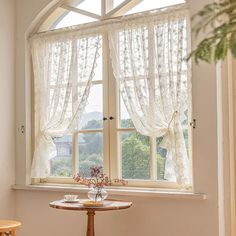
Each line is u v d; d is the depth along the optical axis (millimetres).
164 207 4566
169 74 4621
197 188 4363
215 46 2309
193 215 4391
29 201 5520
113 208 4160
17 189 5590
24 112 5645
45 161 5457
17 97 5707
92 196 4410
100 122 5188
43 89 5508
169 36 4652
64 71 5352
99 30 5152
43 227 5391
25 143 5621
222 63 4461
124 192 4773
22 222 5559
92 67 5152
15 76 5738
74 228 5141
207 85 4367
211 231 4281
